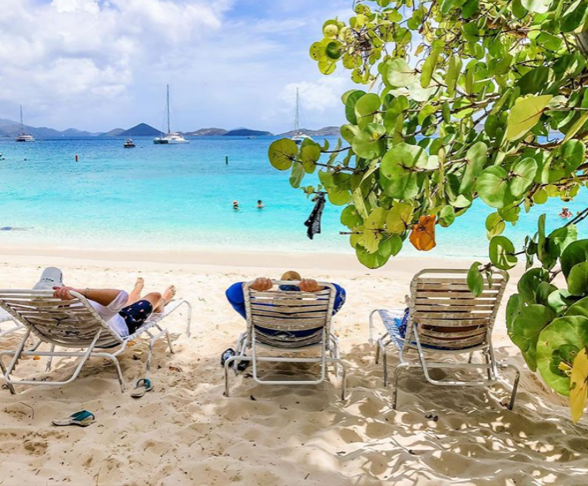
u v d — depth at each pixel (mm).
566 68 1596
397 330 4305
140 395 3941
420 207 1704
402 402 3930
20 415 3637
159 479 2891
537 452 3285
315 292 3869
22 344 4027
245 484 2828
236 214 15938
